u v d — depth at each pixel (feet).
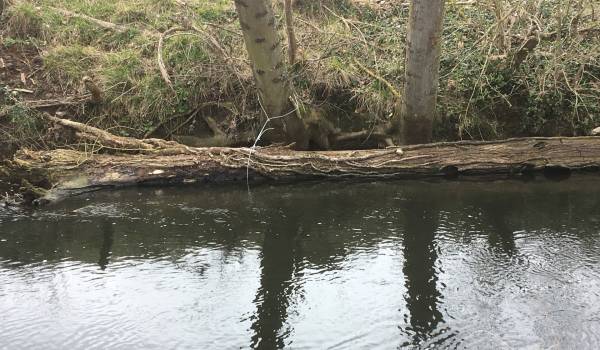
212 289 14.97
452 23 27.14
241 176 22.85
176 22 27.40
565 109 24.99
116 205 20.75
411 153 22.88
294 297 14.55
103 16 29.40
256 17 19.75
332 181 23.07
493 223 18.83
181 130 25.50
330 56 25.67
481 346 12.47
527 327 13.07
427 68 20.92
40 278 15.53
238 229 18.71
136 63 26.00
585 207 19.95
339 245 17.47
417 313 13.74
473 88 24.84
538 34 22.56
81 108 25.21
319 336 12.93
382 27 28.27
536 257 16.38
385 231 18.40
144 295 14.67
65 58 26.45
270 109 22.85
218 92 25.54
